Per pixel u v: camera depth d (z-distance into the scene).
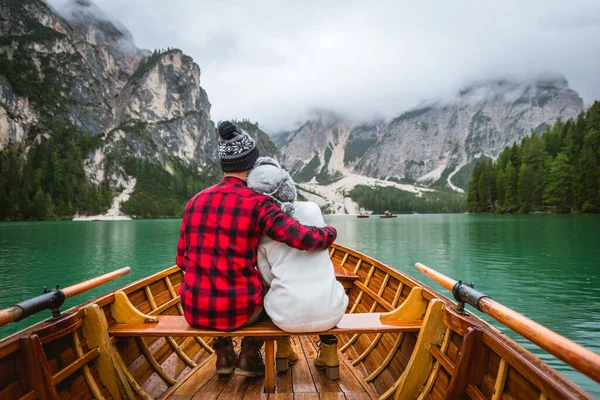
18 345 1.97
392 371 3.16
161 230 70.19
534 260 23.20
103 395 2.52
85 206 161.25
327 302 2.47
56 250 34.47
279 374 3.12
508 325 1.92
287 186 2.62
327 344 3.01
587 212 87.44
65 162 172.50
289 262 2.53
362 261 5.80
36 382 2.00
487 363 2.14
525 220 72.69
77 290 2.63
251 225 2.40
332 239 2.53
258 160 2.71
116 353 2.68
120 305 2.87
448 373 2.37
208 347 4.19
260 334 2.47
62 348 2.37
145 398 2.73
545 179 98.75
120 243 41.56
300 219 2.62
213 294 2.41
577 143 106.56
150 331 2.59
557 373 1.59
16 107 185.12
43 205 137.88
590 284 16.16
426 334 2.63
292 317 2.43
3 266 24.86
